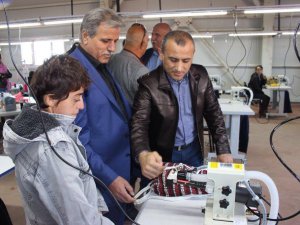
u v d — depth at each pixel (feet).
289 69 30.07
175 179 3.41
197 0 27.76
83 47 4.52
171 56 4.12
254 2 26.35
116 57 6.09
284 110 23.07
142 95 4.66
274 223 3.03
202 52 31.35
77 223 2.56
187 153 4.93
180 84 4.69
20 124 2.59
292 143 15.81
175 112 4.65
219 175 2.81
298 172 11.75
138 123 4.53
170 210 3.48
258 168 12.20
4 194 9.89
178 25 29.63
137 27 6.35
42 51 32.81
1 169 5.88
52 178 2.51
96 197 3.18
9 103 12.98
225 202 2.85
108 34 4.29
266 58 29.25
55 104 2.77
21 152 2.62
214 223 2.87
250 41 30.17
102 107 4.40
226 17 29.55
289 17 28.27
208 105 5.06
